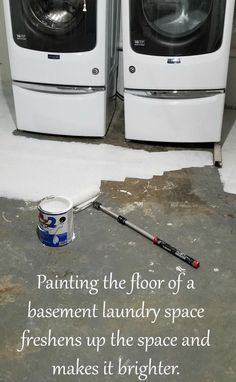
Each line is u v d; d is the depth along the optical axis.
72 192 2.38
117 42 3.06
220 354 1.55
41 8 2.56
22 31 2.59
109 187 2.44
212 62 2.52
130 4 2.42
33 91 2.78
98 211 2.26
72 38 2.56
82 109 2.79
